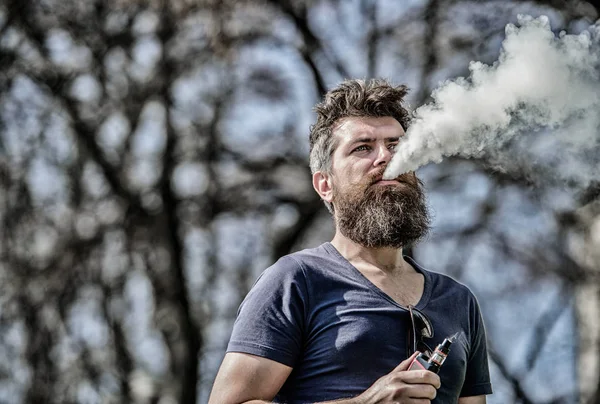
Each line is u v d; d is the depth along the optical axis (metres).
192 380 17.94
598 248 16.14
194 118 18.00
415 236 5.24
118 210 18.16
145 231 18.12
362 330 4.95
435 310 5.20
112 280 17.86
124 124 18.28
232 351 5.00
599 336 16.34
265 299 5.06
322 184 5.59
